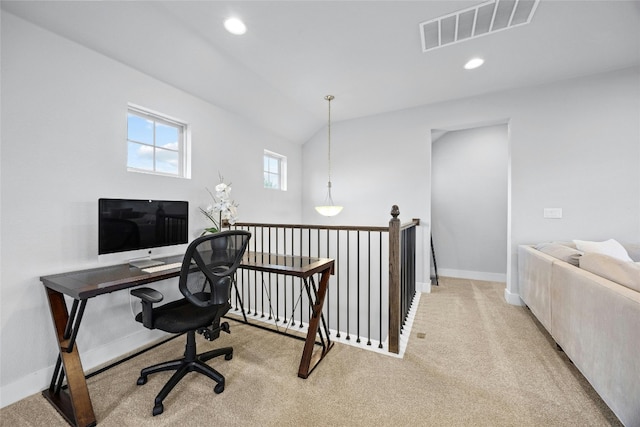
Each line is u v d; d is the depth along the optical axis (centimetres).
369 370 184
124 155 216
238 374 181
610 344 131
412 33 213
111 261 197
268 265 192
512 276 313
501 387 166
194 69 248
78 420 136
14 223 160
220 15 192
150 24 196
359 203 406
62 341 153
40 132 170
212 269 156
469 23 202
